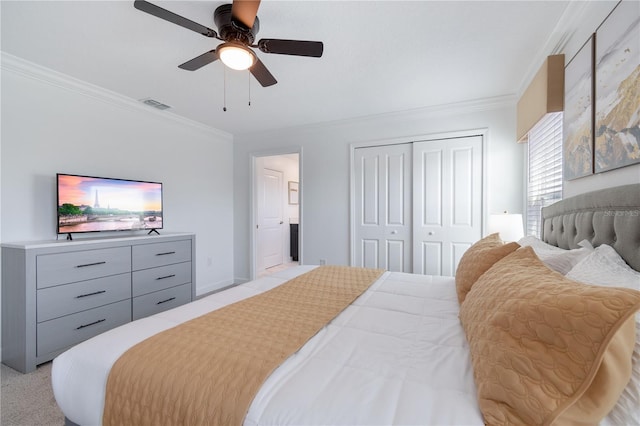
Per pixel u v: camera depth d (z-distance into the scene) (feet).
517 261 3.92
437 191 11.14
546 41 6.57
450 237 10.96
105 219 9.14
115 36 6.45
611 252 3.61
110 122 9.80
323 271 7.37
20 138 7.73
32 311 6.72
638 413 2.15
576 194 5.74
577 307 2.29
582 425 2.14
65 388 3.23
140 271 9.13
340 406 2.37
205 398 2.59
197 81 8.70
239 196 14.98
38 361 6.81
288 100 10.19
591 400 2.13
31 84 7.89
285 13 5.68
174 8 5.60
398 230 11.88
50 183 8.31
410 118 11.46
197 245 13.07
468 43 6.70
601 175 4.77
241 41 5.66
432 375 2.84
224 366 2.92
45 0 5.30
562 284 2.74
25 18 5.81
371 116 11.82
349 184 12.61
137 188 10.05
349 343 3.54
